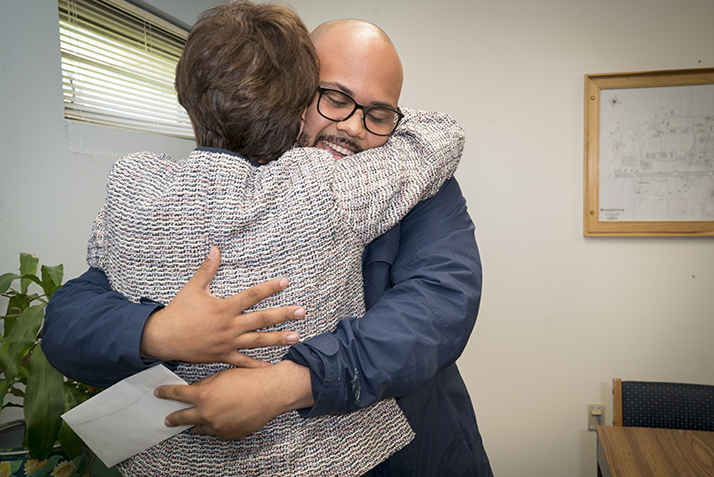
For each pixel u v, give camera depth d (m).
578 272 2.48
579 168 2.46
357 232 0.67
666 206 2.38
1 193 1.49
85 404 0.61
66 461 1.12
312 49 0.70
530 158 2.50
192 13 2.37
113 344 0.57
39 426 1.07
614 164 2.42
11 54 1.52
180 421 0.60
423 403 0.86
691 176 2.35
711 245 2.37
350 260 0.67
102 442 0.66
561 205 2.48
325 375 0.60
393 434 0.76
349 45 0.79
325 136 0.84
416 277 0.74
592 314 2.47
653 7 2.35
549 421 2.53
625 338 2.45
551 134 2.47
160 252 0.60
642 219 2.40
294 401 0.60
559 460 2.52
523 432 2.55
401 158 0.75
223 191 0.59
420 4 2.57
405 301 0.69
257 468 0.64
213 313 0.57
